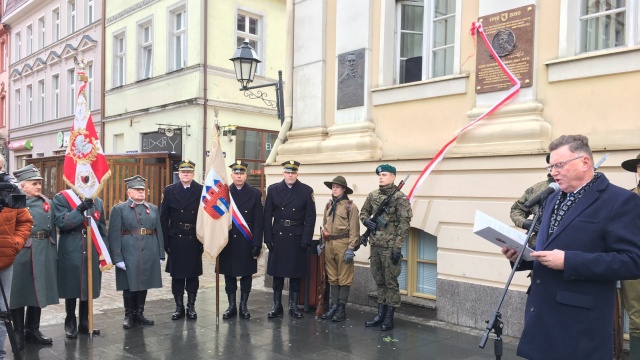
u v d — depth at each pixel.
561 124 5.20
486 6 5.73
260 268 9.81
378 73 6.88
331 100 7.46
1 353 4.15
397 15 6.99
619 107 4.82
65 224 5.12
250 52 8.97
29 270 4.82
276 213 6.20
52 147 21.91
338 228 6.02
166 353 4.81
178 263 5.96
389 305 5.60
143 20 15.73
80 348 4.94
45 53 22.25
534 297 2.78
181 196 6.07
